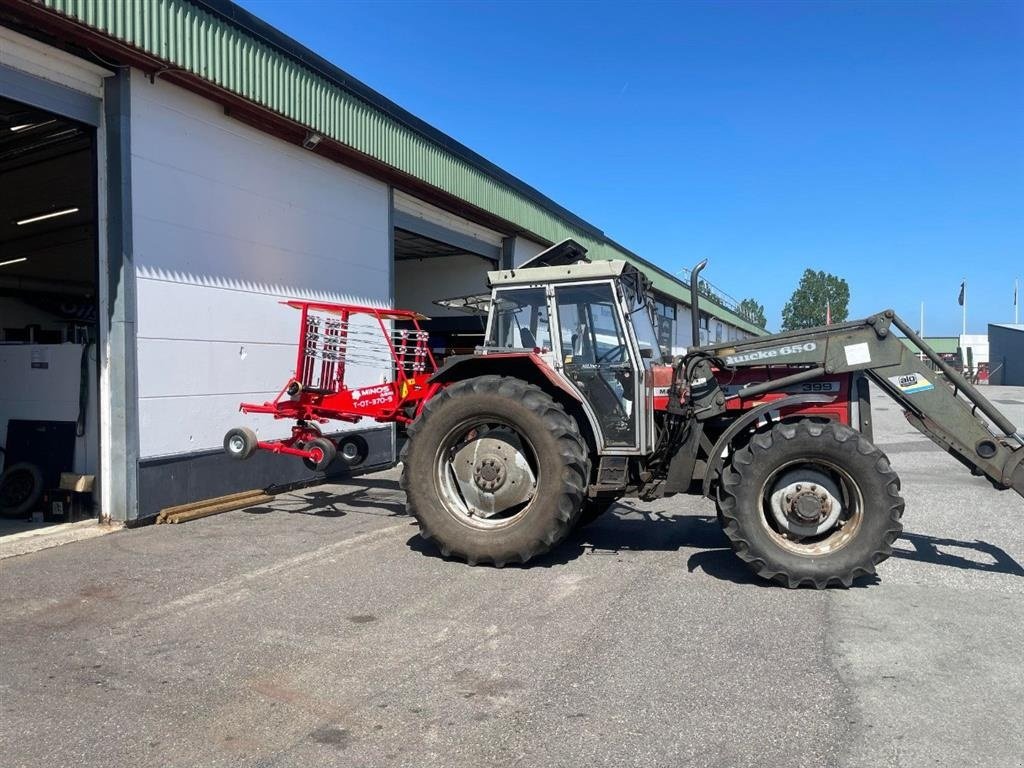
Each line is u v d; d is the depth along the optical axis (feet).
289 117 24.03
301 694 9.95
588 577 15.24
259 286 24.56
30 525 20.03
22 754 8.43
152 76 20.22
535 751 8.48
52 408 21.16
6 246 39.75
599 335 16.88
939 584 14.75
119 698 9.84
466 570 15.76
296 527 19.92
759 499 14.56
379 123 28.84
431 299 45.93
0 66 17.30
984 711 9.37
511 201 40.83
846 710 9.40
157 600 13.83
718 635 11.96
